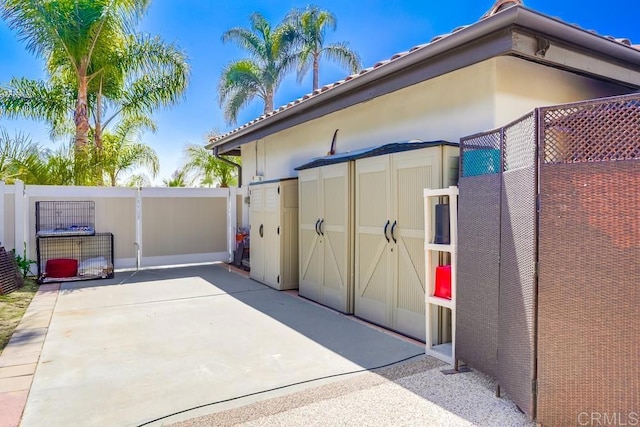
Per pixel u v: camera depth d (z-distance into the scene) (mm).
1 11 9297
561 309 2377
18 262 7203
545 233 2434
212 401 2871
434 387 3070
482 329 3102
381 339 4207
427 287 3752
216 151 10945
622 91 5160
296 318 5012
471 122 4355
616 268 2229
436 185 3961
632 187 2195
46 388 3096
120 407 2801
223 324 4738
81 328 4594
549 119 2447
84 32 10023
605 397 2266
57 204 7992
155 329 4551
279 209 6688
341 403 2820
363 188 4973
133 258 8703
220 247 9570
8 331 4477
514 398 2672
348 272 5223
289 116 7000
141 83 11820
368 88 5191
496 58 4113
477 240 3191
